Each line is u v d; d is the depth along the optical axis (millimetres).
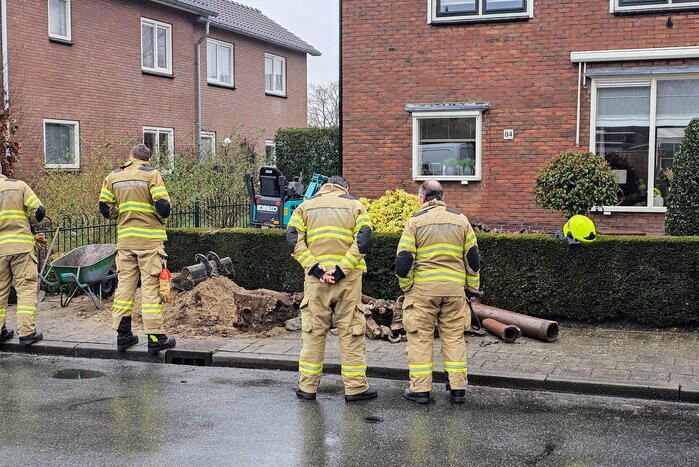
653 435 5641
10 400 6520
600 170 10102
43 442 5422
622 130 12195
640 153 12156
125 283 8219
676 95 11984
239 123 25125
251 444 5391
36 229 11477
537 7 12320
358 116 13227
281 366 7672
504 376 6980
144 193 8148
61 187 14586
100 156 16453
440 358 7766
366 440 5492
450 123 12875
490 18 12492
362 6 13070
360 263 6562
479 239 9164
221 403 6449
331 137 20531
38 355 8383
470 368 7250
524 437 5578
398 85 13008
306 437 5551
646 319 8750
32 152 17406
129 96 20281
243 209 14953
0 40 16750
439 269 6453
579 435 5633
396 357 7734
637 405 6422
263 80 26500
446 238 6461
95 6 19156
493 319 8586
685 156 9344
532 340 8359
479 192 12766
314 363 6586
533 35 12367
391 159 13133
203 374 7496
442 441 5477
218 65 24234
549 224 12469
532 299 9047
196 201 13789
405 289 6543
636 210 12078
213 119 23812
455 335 6535
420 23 12836
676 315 8641
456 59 12719
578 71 12227
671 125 12023
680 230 9336
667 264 8633
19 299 8492
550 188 10312
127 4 20156
